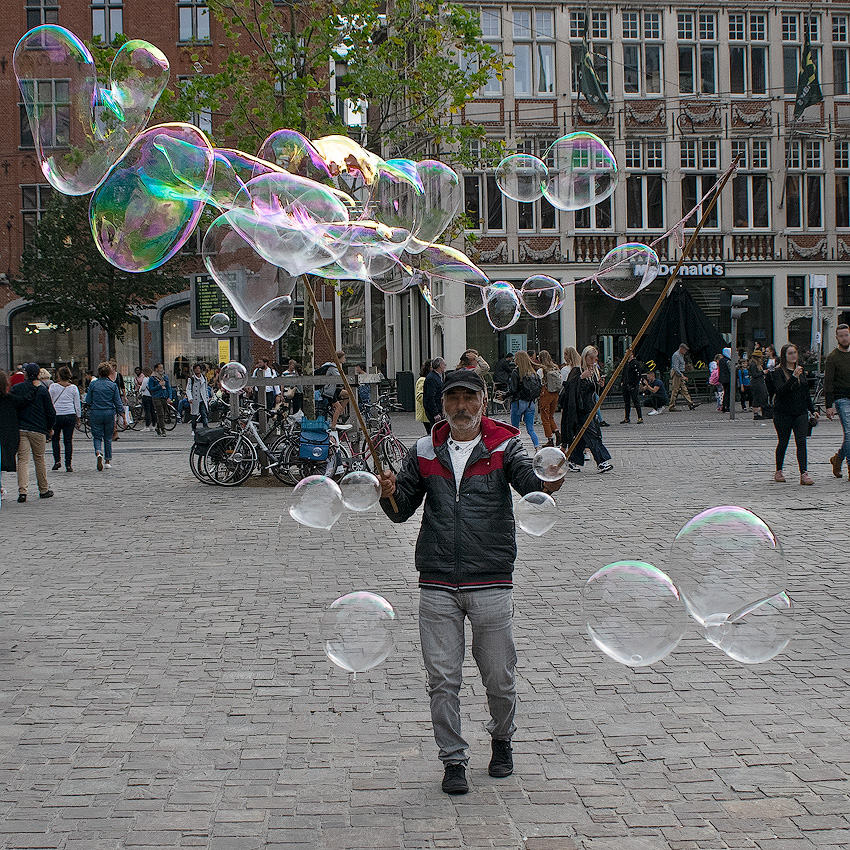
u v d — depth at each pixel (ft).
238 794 12.90
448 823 12.00
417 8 48.83
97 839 11.69
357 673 17.80
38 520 35.32
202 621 21.31
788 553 26.86
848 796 12.53
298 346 111.86
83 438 80.43
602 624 14.25
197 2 109.70
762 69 107.45
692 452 53.62
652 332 85.51
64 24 112.57
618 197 105.19
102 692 16.87
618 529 30.83
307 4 46.57
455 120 100.32
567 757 13.94
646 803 12.44
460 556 12.91
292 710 15.99
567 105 102.94
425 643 13.00
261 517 35.17
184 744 14.60
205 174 18.97
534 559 26.78
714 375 88.38
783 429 40.27
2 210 117.39
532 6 101.81
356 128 49.01
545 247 104.01
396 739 14.75
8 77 115.96
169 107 46.96
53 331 118.93
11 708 16.10
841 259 109.29
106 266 104.12
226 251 24.50
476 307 37.70
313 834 11.76
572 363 45.91
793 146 107.96
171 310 118.32
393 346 119.96
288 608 22.33
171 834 11.80
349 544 29.94
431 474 13.26
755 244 107.76
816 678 17.11
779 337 108.47
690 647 19.04
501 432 13.26
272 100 46.80
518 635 19.93
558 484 12.67
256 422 45.93
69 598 23.45
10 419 38.52
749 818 11.98
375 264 26.02
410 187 24.90
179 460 58.18
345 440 45.39
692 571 15.42
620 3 103.81
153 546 29.99
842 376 40.01
